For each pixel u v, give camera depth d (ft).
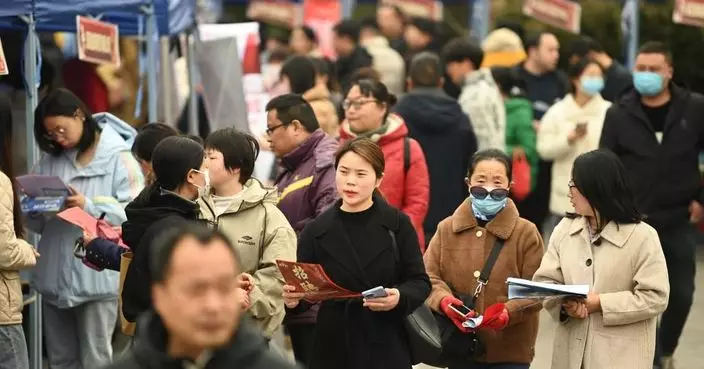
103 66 73.92
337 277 38.17
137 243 36.24
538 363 60.80
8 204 41.01
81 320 49.08
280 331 53.83
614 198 38.17
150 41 60.39
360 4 148.97
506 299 40.96
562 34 118.52
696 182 56.13
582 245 38.88
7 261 41.06
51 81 65.05
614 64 84.17
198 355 21.90
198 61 72.59
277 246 39.63
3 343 41.96
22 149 57.72
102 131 49.96
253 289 39.01
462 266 41.39
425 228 62.49
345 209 38.58
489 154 41.32
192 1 72.90
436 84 63.10
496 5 127.65
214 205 39.47
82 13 53.06
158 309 21.67
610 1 121.08
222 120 72.02
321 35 123.65
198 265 21.16
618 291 38.29
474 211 41.52
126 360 22.07
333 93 75.36
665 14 113.80
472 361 41.27
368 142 38.17
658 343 57.00
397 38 113.70
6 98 45.83
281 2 125.39
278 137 47.62
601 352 38.22
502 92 75.00
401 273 38.47
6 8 49.14
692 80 114.52
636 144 55.93
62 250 48.11
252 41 78.07
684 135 55.62
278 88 70.69
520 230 41.22
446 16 146.41
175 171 36.37
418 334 38.37
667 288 38.24
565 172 71.97
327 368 38.83
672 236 55.98
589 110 71.67
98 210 47.55
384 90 53.57
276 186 48.24
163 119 67.46
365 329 38.11
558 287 36.81
